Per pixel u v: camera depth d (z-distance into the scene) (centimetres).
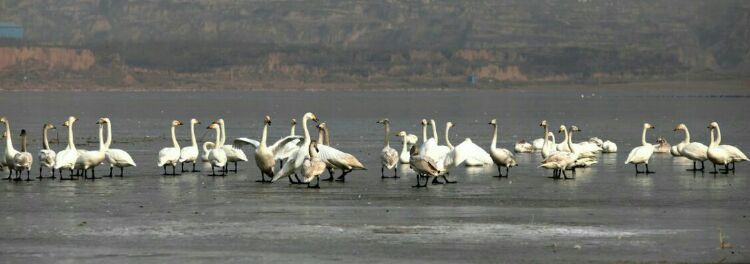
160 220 2820
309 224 2750
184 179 3903
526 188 3547
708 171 4197
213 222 2786
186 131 8444
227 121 10894
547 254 2345
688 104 18062
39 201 3203
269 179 3903
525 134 7919
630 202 3166
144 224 2752
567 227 2692
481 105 17875
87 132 8019
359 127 9100
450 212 2956
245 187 3603
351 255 2345
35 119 10875
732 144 6347
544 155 4488
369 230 2655
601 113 13362
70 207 3070
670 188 3547
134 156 5153
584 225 2722
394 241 2505
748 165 4450
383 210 2998
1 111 13612
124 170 4291
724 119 10981
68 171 4234
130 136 7475
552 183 3719
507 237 2552
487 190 3484
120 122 10344
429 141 4100
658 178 3903
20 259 2308
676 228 2672
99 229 2677
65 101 19950
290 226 2717
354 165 3728
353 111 14500
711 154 4034
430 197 3294
